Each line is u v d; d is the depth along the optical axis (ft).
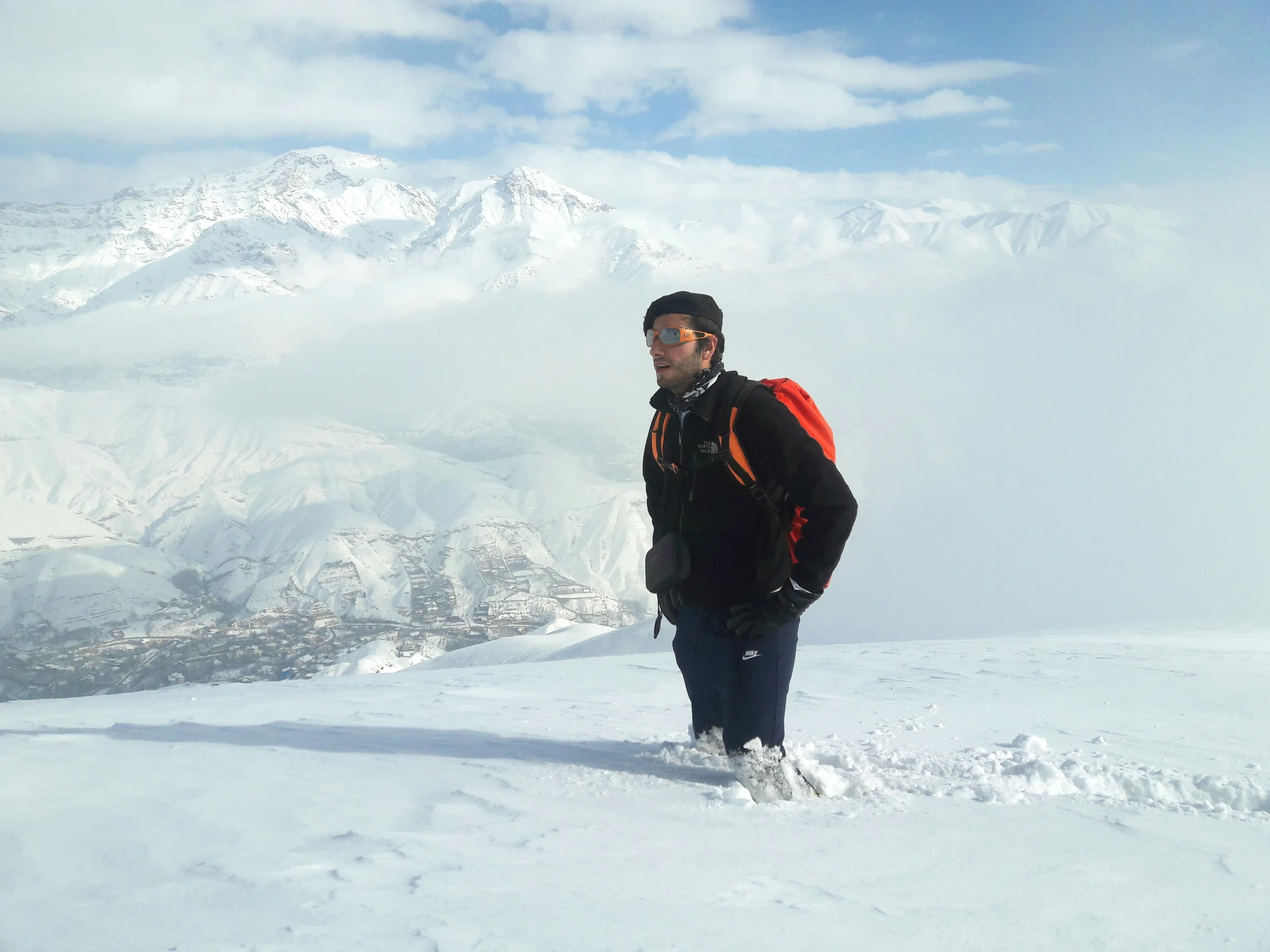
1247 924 4.70
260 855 5.64
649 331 8.92
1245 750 11.28
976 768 9.40
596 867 5.50
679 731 12.09
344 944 4.11
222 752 9.39
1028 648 30.81
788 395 8.96
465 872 5.32
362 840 6.03
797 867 5.61
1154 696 17.12
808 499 8.50
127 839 5.99
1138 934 4.54
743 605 8.68
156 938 4.21
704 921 4.54
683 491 9.09
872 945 4.30
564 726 12.64
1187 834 6.57
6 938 4.22
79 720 14.70
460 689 19.16
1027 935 4.50
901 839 6.33
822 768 9.18
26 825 6.29
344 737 11.00
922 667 23.17
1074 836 6.44
